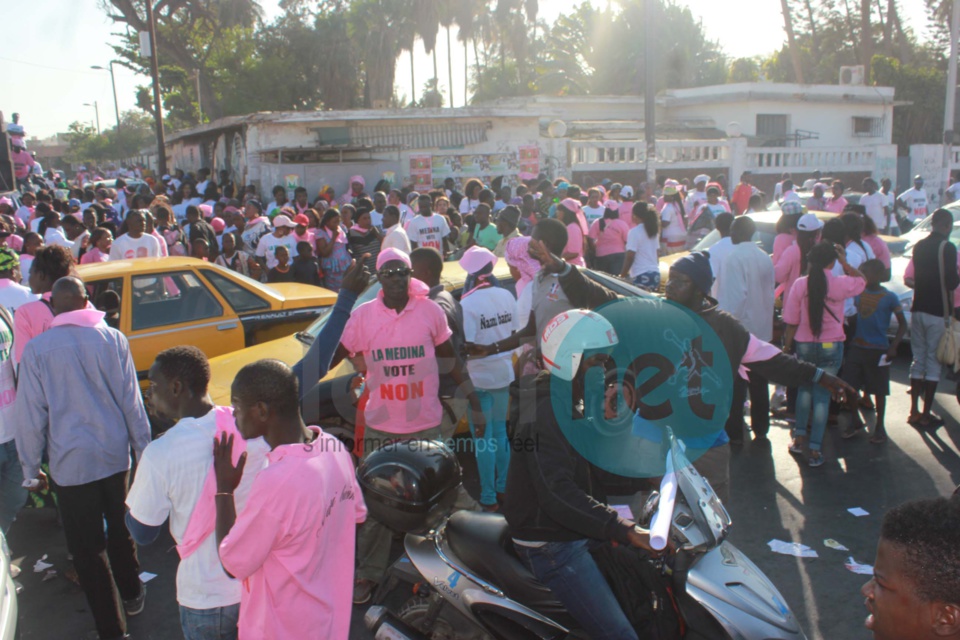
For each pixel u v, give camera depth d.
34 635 4.15
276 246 10.12
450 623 3.29
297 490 2.49
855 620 4.07
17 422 3.85
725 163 23.16
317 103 42.47
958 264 6.91
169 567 4.86
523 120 21.02
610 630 2.85
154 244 9.02
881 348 6.39
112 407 3.96
